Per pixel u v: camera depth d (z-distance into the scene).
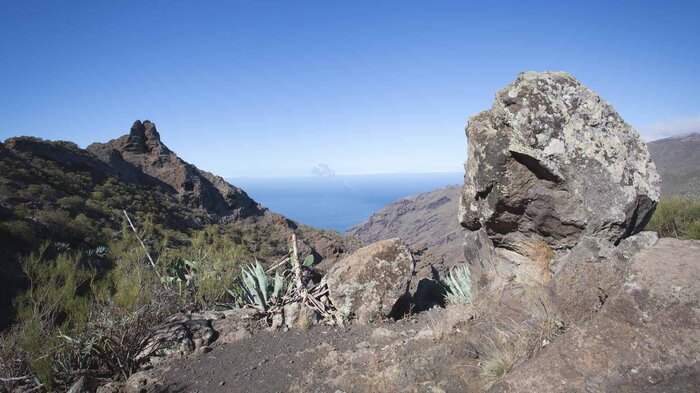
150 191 52.22
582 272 4.14
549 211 4.94
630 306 3.02
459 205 6.18
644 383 2.65
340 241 50.69
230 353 5.49
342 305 6.57
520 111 4.92
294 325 6.36
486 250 5.87
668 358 2.68
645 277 3.14
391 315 6.72
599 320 3.10
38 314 5.27
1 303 10.28
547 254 5.14
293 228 53.69
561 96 4.95
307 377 4.68
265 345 5.71
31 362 4.74
